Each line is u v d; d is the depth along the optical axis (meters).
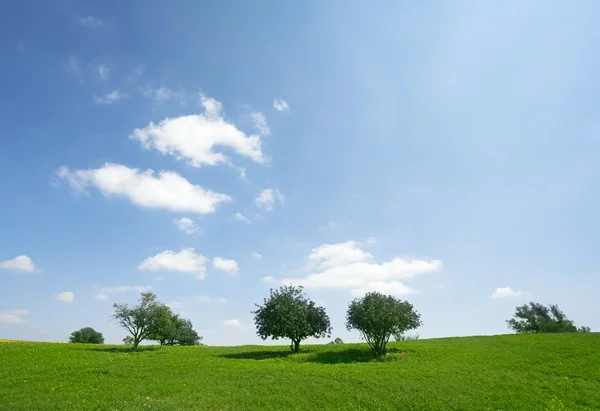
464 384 33.38
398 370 38.84
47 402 26.34
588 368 39.88
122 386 31.34
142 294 67.50
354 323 54.47
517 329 99.12
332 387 32.25
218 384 32.53
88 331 134.75
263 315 60.09
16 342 69.25
